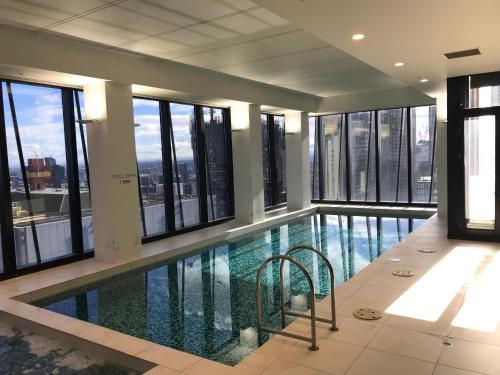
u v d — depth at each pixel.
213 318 4.50
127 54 6.14
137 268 6.45
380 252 7.14
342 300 4.18
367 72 8.13
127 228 6.41
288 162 11.54
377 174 12.20
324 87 9.86
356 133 12.52
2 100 5.58
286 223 10.20
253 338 3.96
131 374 3.24
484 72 6.22
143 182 8.09
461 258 5.62
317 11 3.47
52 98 6.36
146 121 8.14
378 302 4.10
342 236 8.52
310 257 6.93
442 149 9.23
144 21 4.69
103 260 6.41
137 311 4.77
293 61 6.85
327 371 2.84
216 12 4.46
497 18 3.69
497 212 6.44
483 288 4.41
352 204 12.54
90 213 6.93
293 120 11.38
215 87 7.97
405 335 3.36
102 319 4.57
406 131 11.71
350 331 3.46
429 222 8.55
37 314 4.31
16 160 5.87
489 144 6.44
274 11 3.47
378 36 4.22
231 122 9.45
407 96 10.55
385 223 9.80
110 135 6.07
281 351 3.16
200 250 7.72
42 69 5.15
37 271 5.94
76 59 5.52
